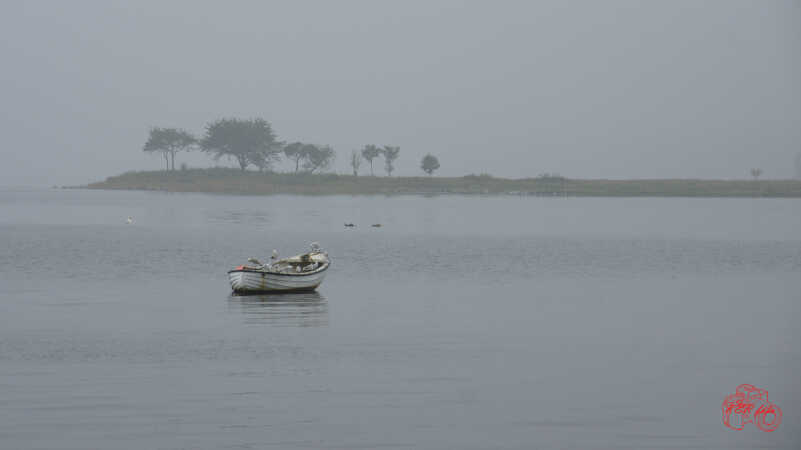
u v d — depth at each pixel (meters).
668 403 32.50
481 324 47.56
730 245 108.56
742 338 43.97
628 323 48.12
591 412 31.38
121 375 35.69
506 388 34.25
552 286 64.50
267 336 43.91
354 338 43.34
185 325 46.88
